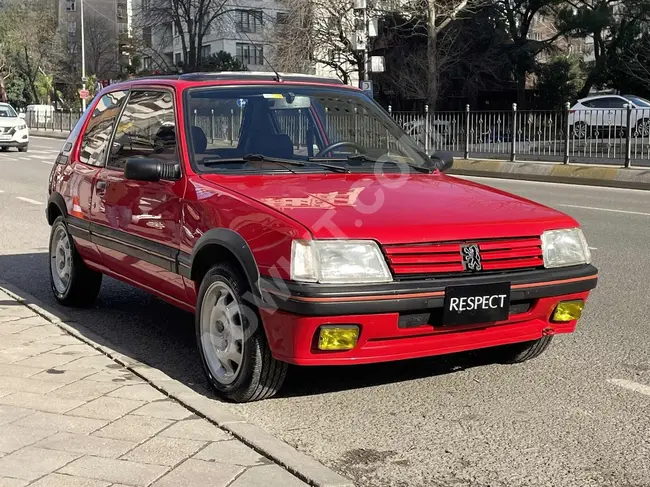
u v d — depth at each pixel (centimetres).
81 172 624
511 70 4103
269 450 354
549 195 1574
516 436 398
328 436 398
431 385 475
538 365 513
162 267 500
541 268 439
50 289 736
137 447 359
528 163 2042
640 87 3878
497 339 433
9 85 8412
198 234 458
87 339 535
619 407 438
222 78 550
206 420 392
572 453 378
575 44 4916
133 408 407
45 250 939
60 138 4666
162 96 546
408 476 353
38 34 7119
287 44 3656
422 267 404
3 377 454
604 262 859
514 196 495
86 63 6919
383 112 589
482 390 466
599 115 1914
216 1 5503
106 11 7000
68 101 7044
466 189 493
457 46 3891
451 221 422
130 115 583
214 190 458
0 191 1616
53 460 344
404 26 3884
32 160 2588
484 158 2228
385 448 384
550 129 2041
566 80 4288
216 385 446
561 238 449
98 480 326
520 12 4200
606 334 584
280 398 452
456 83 4247
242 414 427
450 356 531
